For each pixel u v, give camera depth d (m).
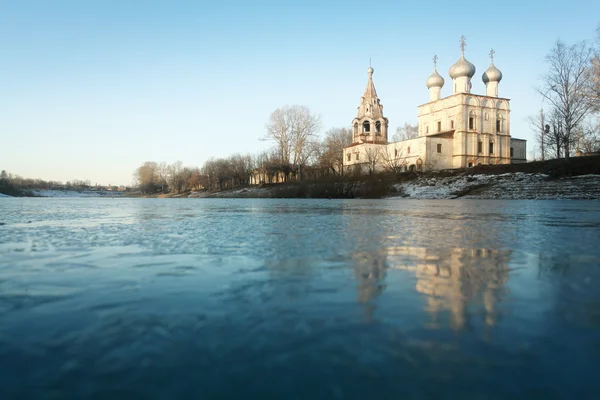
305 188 56.59
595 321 3.10
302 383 2.21
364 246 7.04
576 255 6.03
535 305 3.51
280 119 70.44
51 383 2.25
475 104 71.38
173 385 2.21
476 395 2.09
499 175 46.06
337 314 3.30
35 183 150.00
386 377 2.27
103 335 2.91
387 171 57.34
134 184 154.88
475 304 3.55
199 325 3.07
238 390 2.16
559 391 2.12
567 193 36.75
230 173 89.31
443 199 42.56
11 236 8.95
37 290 4.16
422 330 2.93
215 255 6.18
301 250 6.63
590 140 53.59
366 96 80.69
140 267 5.30
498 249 6.63
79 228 10.80
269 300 3.72
